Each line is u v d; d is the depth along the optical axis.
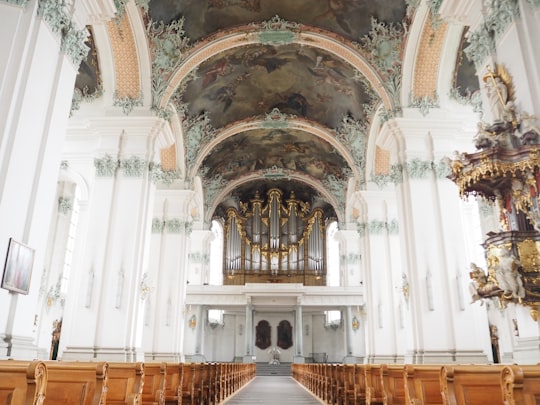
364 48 14.28
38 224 6.31
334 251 31.00
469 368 3.76
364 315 19.20
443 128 12.84
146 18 12.76
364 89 16.52
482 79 7.42
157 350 17.08
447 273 11.76
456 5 8.18
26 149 6.09
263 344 30.34
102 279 11.91
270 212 31.67
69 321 13.34
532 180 6.39
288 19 14.67
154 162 13.23
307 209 31.94
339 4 13.70
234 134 21.17
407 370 4.88
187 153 19.19
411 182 12.52
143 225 12.52
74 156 14.04
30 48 6.18
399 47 13.33
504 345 15.02
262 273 30.50
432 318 11.50
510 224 6.83
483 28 7.35
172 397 6.86
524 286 6.11
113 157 12.77
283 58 17.02
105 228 12.23
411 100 13.10
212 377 9.75
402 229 12.61
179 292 17.95
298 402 10.96
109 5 8.18
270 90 19.06
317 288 25.59
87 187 13.84
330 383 10.49
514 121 6.55
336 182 26.31
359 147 19.25
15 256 5.78
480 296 6.96
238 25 14.73
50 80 6.63
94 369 3.68
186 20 13.80
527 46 6.46
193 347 24.64
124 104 13.20
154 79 13.49
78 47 7.32
